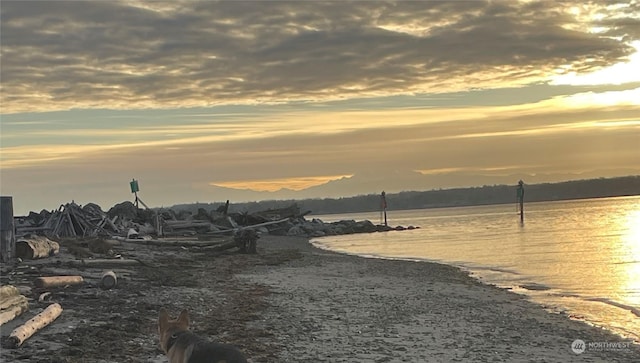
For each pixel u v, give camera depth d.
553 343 13.22
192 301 16.58
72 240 30.22
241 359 7.74
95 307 14.45
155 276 21.06
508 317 16.25
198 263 28.12
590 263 31.33
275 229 66.81
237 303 16.80
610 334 14.21
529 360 11.71
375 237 63.16
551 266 30.28
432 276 25.88
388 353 11.77
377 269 28.56
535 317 16.31
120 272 21.06
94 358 10.24
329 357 11.27
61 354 10.27
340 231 71.50
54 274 18.81
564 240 48.66
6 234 20.83
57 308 13.07
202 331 12.97
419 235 64.44
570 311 17.30
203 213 58.56
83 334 11.70
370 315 15.85
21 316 12.79
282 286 21.19
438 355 11.80
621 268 28.86
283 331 13.34
